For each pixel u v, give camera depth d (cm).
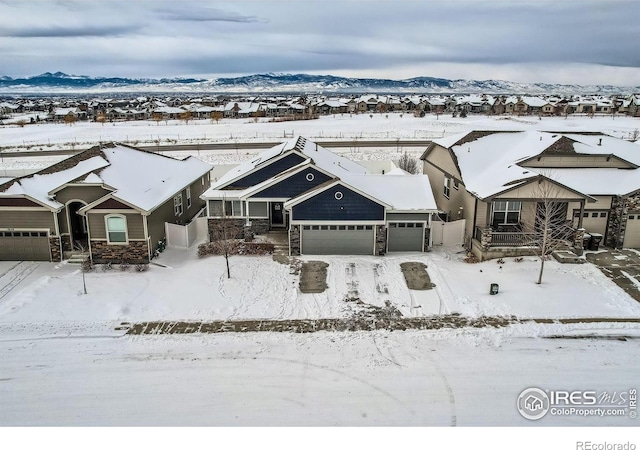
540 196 2270
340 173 2641
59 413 1284
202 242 2608
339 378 1429
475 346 1593
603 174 2555
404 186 2500
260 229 2659
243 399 1336
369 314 1803
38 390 1381
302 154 2650
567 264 2241
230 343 1620
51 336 1662
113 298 1941
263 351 1573
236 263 2288
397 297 1933
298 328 1712
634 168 2598
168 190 2620
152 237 2348
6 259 2353
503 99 12512
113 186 2305
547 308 1830
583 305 1848
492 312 1806
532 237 2295
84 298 1941
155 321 1764
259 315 1803
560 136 2712
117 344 1617
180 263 2314
